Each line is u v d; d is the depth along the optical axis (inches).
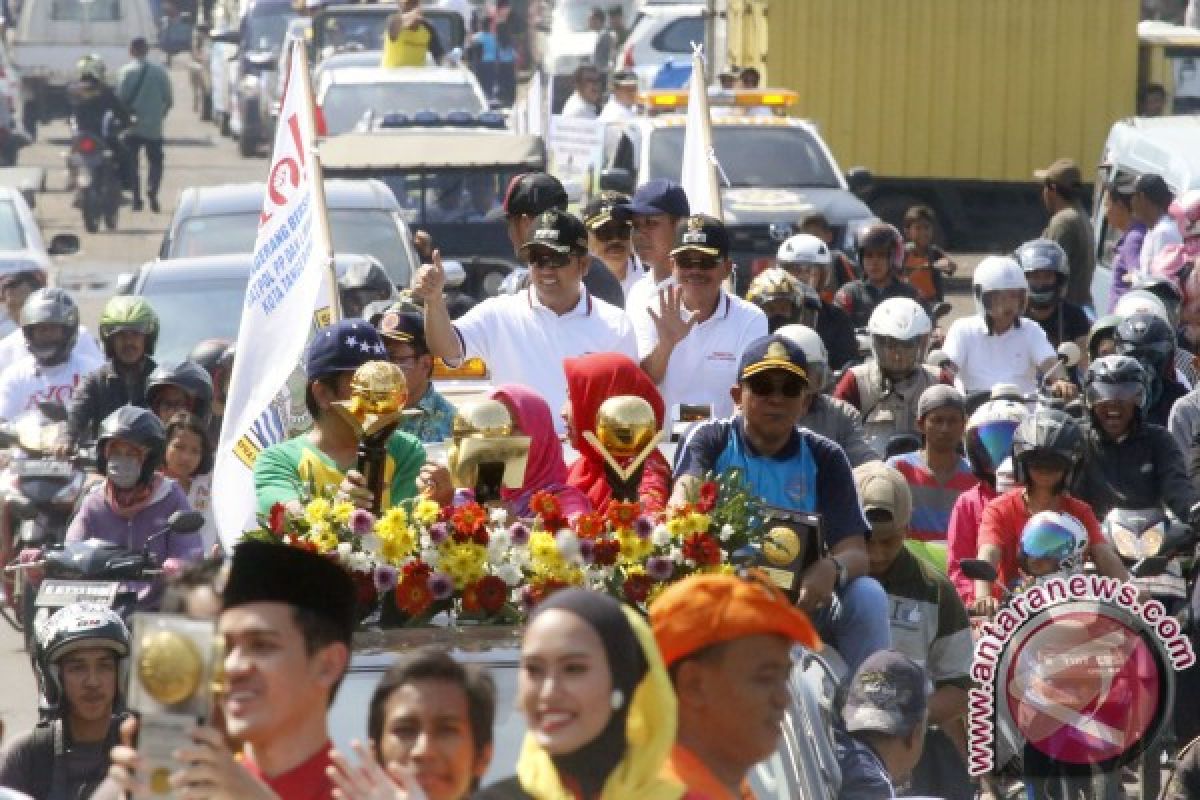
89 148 2721.5
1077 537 788.6
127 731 346.9
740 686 379.2
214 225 1587.1
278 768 376.2
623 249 942.4
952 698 748.6
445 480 545.3
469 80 2471.7
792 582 595.2
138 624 340.8
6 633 1103.6
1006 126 2460.6
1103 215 1692.9
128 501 940.6
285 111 826.2
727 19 2731.3
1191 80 2496.3
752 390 649.0
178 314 1355.8
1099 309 1663.4
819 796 490.9
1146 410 948.6
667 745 365.7
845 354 1197.1
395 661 436.8
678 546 542.0
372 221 1539.1
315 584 375.6
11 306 1487.5
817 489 655.1
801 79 2453.2
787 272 1194.0
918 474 902.4
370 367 561.9
